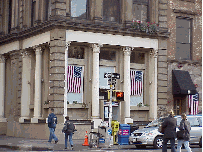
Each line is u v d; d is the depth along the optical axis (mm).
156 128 24938
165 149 19969
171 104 35969
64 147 25578
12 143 28516
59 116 31109
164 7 36000
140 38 34719
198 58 37844
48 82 34062
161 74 35531
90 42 32438
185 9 37406
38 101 34000
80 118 32844
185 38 37531
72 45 33000
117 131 27344
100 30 32719
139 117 35344
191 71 37219
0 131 39406
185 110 36594
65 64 31562
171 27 36531
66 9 31828
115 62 34625
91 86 33344
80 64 33125
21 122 35781
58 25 31203
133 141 24875
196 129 25281
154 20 35562
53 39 31531
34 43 34719
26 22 36750
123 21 34188
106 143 25641
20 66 36875
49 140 28953
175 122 19844
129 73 34062
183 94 36656
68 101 32469
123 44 33844
